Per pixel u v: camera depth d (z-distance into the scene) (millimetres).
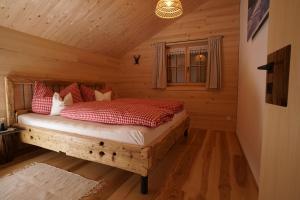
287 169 662
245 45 2982
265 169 937
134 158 1702
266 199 901
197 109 4324
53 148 2164
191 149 2895
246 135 2613
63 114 2416
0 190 1726
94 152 1889
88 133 1974
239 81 3711
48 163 2320
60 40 3252
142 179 1698
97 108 2324
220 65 3971
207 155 2646
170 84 4664
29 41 2791
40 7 2432
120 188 1797
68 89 3154
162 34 4551
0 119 2449
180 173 2104
